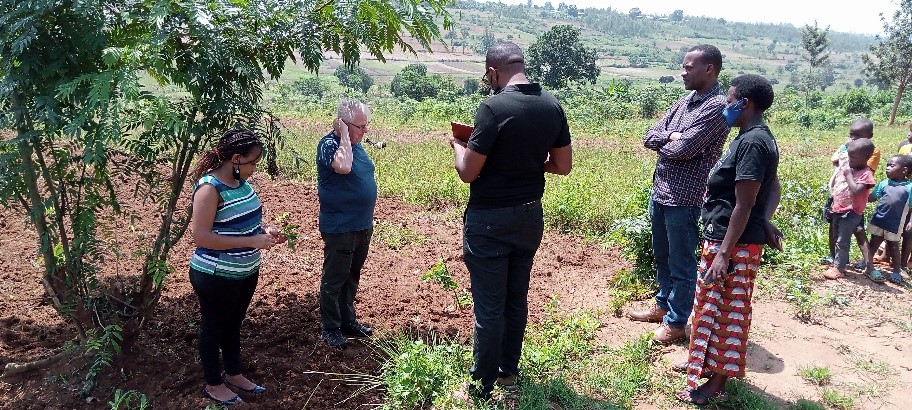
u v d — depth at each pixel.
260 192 8.97
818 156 17.45
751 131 3.67
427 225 7.92
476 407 3.89
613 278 6.10
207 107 3.81
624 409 4.02
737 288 3.86
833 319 5.50
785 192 8.61
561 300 5.72
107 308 4.22
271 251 6.46
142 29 3.72
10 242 6.25
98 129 3.26
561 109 3.75
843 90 127.62
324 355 4.43
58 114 3.42
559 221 8.09
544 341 4.79
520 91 3.56
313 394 3.99
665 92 36.56
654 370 4.52
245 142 3.48
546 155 3.69
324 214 4.31
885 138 24.50
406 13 4.00
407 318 5.14
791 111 35.09
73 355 4.09
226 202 3.53
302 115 22.52
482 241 3.70
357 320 4.90
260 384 4.09
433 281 5.95
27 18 3.24
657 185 4.92
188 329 4.57
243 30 3.91
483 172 3.63
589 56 62.94
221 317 3.70
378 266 6.34
